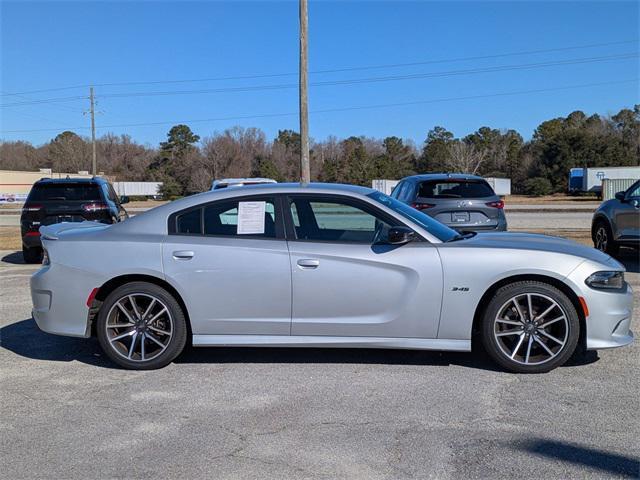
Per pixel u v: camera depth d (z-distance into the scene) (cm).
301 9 1720
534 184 6550
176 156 7856
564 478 347
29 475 360
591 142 7069
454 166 7350
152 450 390
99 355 598
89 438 410
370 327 529
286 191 555
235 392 490
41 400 480
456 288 519
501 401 462
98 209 1252
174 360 578
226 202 557
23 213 1253
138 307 550
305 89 1745
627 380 505
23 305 833
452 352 589
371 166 6500
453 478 348
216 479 351
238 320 538
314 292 529
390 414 440
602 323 512
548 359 518
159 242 544
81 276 545
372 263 524
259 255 533
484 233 611
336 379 517
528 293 516
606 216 1165
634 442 391
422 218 579
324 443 395
